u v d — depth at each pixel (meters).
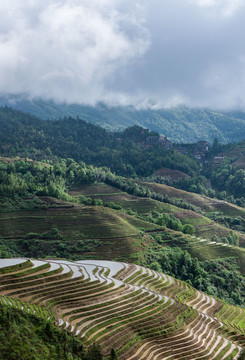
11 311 84.25
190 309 124.19
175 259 192.00
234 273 197.50
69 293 113.19
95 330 98.12
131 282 137.50
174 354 99.69
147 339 102.50
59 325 93.69
